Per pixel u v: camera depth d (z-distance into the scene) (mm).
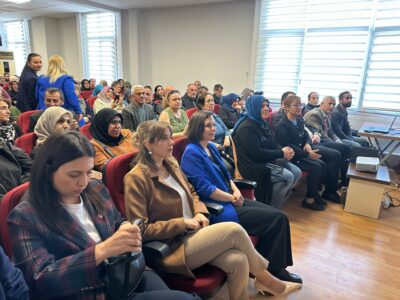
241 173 2357
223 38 5504
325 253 2115
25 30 7902
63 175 864
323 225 2531
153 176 1380
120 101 4078
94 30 6844
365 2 4098
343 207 2910
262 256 1578
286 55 4824
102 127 2100
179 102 3215
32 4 5863
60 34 7633
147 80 6637
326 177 3096
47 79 2863
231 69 5555
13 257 824
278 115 3041
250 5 5098
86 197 1025
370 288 1765
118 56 6613
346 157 3365
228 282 1321
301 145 2957
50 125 1929
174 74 6250
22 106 3074
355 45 4273
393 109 4152
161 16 6074
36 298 811
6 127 2154
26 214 841
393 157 4156
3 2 5719
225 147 2715
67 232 891
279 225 1636
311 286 1764
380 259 2061
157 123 1425
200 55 5836
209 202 1688
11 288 706
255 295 1666
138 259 1019
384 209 2871
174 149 1896
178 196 1424
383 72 4152
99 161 1915
